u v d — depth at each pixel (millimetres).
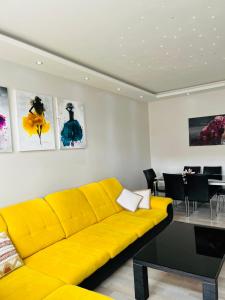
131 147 5641
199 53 3381
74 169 3922
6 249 2189
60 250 2521
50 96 3535
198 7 2252
